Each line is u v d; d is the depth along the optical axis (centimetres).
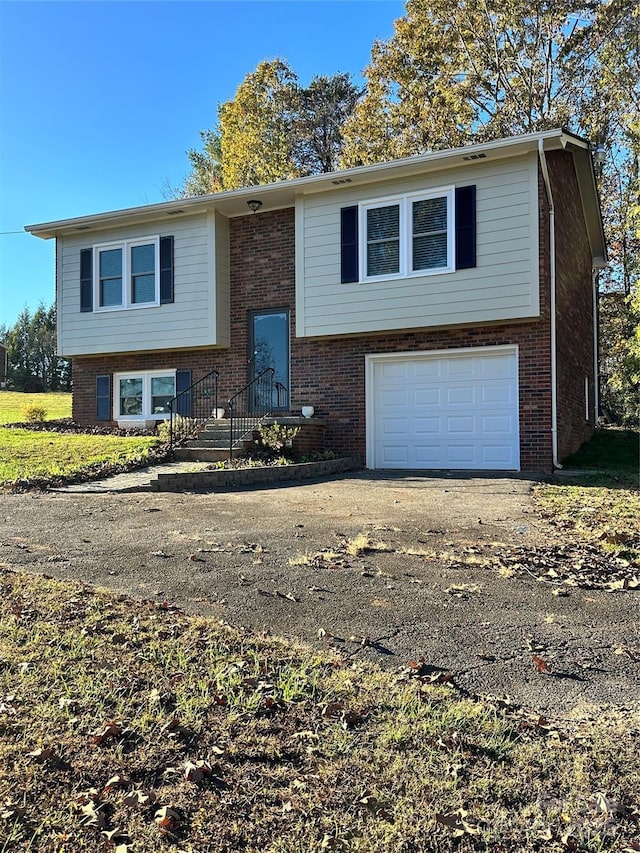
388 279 1242
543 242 1138
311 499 870
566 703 313
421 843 216
